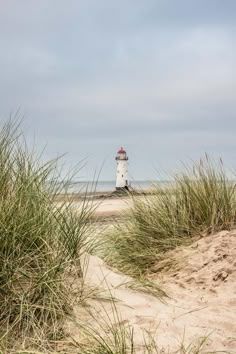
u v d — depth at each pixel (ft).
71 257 13.41
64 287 12.12
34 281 11.64
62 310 11.25
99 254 18.56
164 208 21.59
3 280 11.34
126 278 14.61
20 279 11.64
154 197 22.41
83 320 11.38
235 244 18.31
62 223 13.89
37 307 11.05
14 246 11.80
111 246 19.94
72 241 13.56
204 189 21.21
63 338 10.68
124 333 10.56
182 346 10.25
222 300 14.47
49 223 13.24
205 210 20.76
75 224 14.38
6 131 14.01
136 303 12.70
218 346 10.73
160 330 11.19
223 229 20.11
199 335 11.16
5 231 11.66
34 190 13.64
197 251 18.54
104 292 12.92
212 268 17.02
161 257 19.10
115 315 11.84
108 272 14.40
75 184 15.12
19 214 12.29
